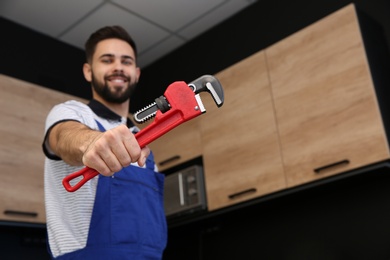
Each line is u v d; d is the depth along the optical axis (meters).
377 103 2.02
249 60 2.59
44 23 2.93
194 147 2.73
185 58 3.30
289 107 2.33
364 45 2.13
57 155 0.97
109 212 1.15
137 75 1.60
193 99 0.72
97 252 1.11
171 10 2.91
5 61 2.78
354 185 2.37
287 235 2.60
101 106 1.34
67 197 1.14
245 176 2.43
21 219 2.24
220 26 3.14
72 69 3.14
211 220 2.83
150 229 1.23
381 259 2.18
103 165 0.65
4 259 2.51
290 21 2.80
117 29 1.50
